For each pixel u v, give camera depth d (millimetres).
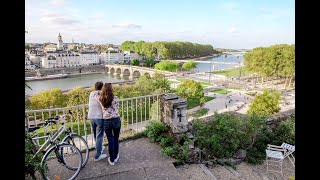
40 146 5090
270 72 75250
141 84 44312
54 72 113812
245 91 62000
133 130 8359
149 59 121375
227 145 7172
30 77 98438
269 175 6461
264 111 29562
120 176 5195
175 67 107500
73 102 38844
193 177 5547
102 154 6000
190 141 6438
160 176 5238
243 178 5977
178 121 6711
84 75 116188
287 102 45000
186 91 41625
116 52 149625
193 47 172500
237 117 8164
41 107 38531
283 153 7547
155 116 8094
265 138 8070
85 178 5086
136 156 6117
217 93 58844
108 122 5438
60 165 5531
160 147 6656
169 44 143500
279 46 76562
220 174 6031
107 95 5398
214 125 7660
